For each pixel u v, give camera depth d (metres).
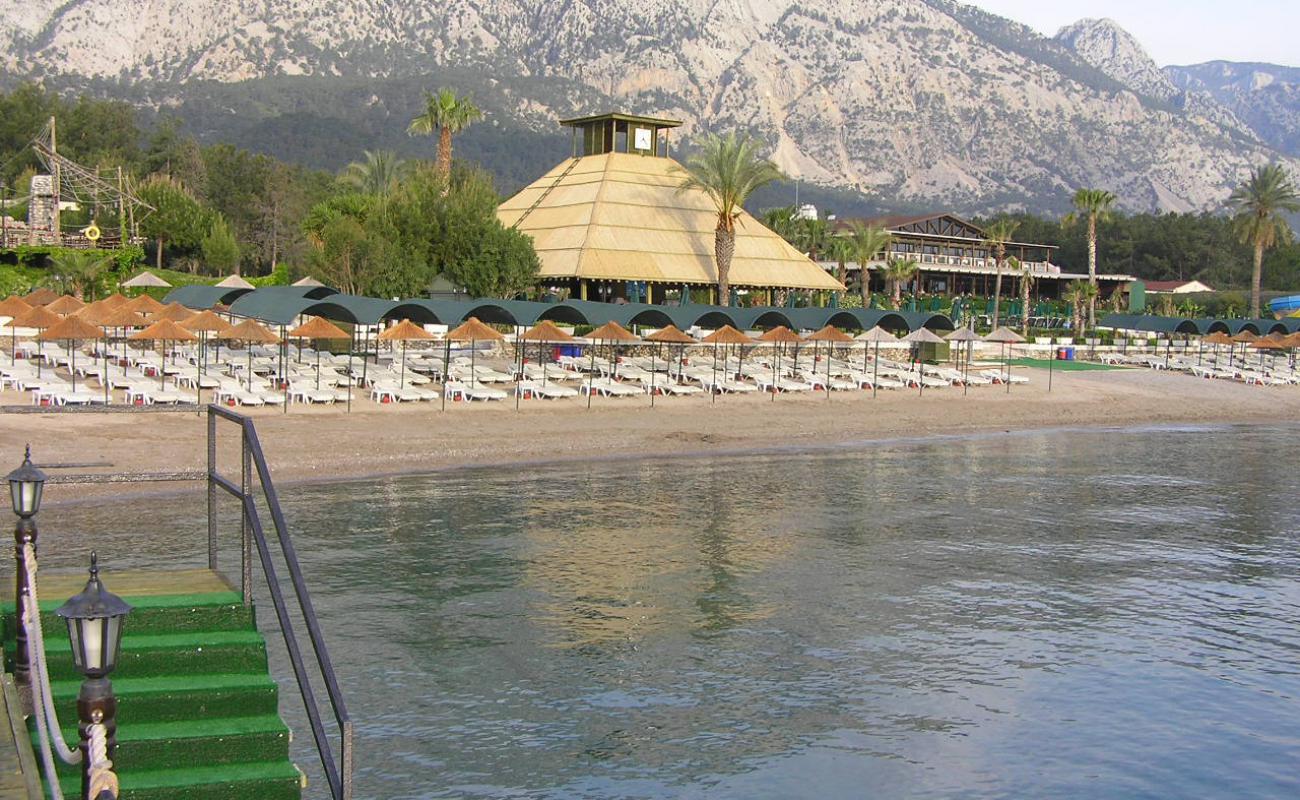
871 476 33.31
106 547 21.17
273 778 7.79
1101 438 44.66
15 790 6.40
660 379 49.56
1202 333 75.19
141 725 8.11
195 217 92.62
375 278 62.12
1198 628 18.42
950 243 120.06
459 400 43.91
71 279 64.50
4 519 22.95
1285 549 24.52
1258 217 107.06
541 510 26.53
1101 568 22.36
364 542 22.72
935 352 68.56
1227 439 45.44
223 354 51.00
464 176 81.81
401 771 12.20
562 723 13.76
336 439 34.19
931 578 21.20
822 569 21.70
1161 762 13.13
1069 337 93.75
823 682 15.45
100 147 139.50
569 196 86.88
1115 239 165.00
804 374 55.59
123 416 36.28
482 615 18.03
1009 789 12.32
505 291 68.12
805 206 129.00
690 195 88.12
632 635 17.27
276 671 15.06
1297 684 15.82
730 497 29.05
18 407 8.87
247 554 9.56
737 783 12.28
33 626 7.28
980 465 36.31
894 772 12.68
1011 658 16.66
